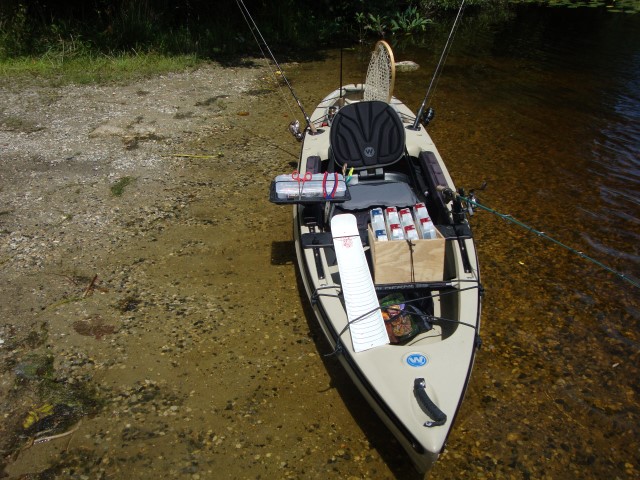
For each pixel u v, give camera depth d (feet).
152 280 14.96
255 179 20.34
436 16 51.29
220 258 15.96
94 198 18.67
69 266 15.37
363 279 11.44
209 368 12.25
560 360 12.59
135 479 9.84
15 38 32.24
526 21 48.83
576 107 27.37
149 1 37.42
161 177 20.24
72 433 10.66
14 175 19.92
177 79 31.17
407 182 15.72
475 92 29.55
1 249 15.92
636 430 10.91
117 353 12.56
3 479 9.79
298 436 10.73
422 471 9.29
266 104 28.09
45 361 12.26
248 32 40.32
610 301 14.40
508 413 11.27
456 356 9.99
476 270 11.95
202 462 10.16
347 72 34.24
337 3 46.06
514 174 20.92
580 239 16.94
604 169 21.27
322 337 13.17
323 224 14.26
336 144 14.94
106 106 26.58
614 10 52.60
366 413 11.23
